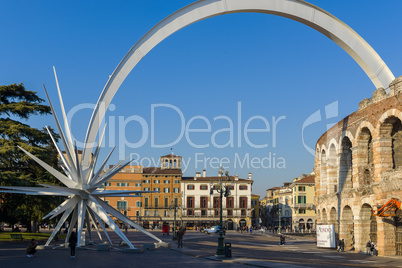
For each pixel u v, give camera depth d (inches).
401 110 1494.8
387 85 1872.5
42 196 2102.6
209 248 1838.1
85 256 1269.7
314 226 5088.6
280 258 1376.7
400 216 1552.7
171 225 5251.0
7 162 2181.3
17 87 2390.5
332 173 2219.5
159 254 1416.1
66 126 1595.7
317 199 2491.4
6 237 2128.4
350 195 1898.4
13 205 2086.6
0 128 2178.9
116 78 1790.1
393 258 1478.8
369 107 1715.1
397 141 1644.9
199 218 5305.1
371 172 1753.2
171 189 5329.7
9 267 953.5
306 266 1090.7
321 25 1900.8
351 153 2060.8
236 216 5344.5
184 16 1850.4
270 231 5147.6
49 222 2297.0
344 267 1105.4
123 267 990.4
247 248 1950.1
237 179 5438.0
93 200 1530.5
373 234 1782.7
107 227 5068.9
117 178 5251.0
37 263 1046.4
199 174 5718.5
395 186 1496.1
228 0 1867.6
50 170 1513.3
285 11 1891.0
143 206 5255.9
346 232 1991.9
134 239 2458.2
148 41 1827.0
